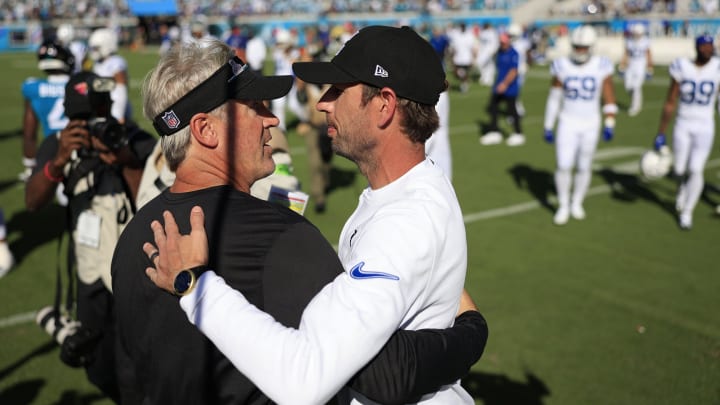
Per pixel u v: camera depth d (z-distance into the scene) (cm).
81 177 265
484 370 386
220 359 129
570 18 3044
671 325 443
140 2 3288
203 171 139
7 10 3356
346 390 147
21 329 430
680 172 652
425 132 147
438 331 136
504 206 726
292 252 129
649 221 676
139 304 136
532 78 2062
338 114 148
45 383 368
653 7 3116
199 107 135
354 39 145
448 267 139
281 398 116
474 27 2223
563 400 356
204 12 3559
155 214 139
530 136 1143
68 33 780
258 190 218
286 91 143
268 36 3303
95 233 262
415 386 126
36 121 488
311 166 676
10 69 2170
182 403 133
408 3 3672
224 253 128
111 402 353
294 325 127
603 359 398
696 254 580
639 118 1338
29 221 664
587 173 668
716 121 1290
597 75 629
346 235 157
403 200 140
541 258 567
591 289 502
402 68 140
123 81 677
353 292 122
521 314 458
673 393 362
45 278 518
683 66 622
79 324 273
